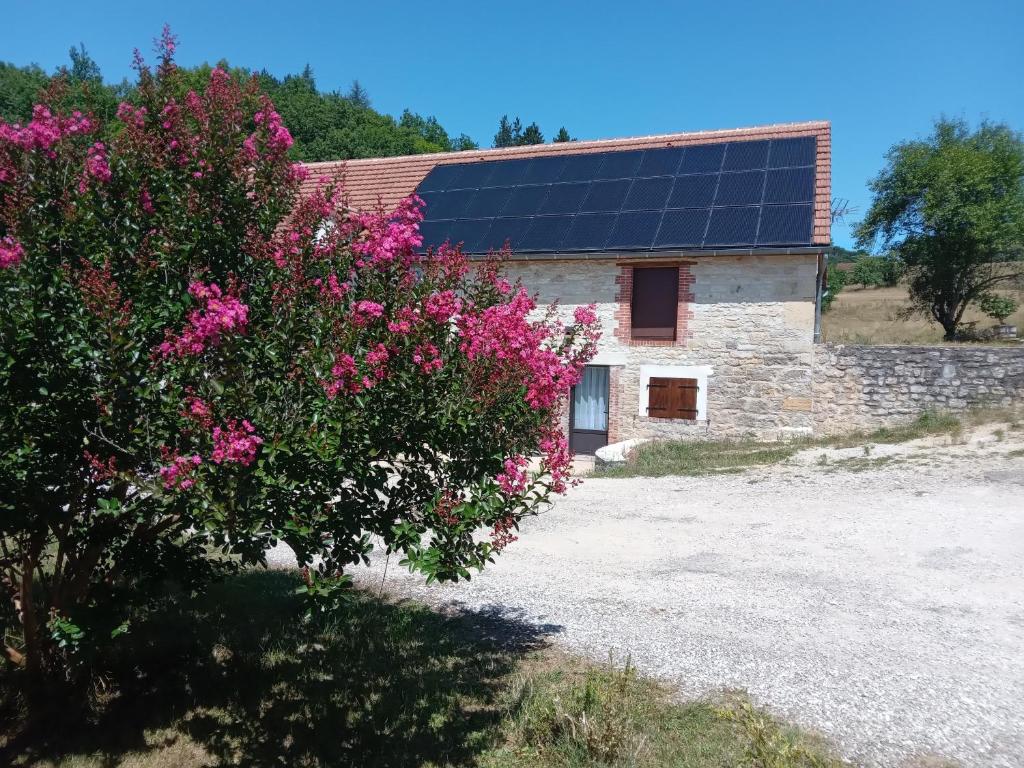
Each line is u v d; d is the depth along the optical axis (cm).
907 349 1262
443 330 351
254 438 289
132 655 510
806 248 1258
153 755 420
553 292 1445
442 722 441
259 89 420
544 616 589
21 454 335
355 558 366
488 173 1712
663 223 1398
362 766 405
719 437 1359
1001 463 987
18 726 433
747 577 658
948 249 2073
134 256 350
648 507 941
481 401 343
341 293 339
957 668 469
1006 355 1211
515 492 368
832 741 387
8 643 480
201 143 380
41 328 317
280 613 604
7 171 351
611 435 1428
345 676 503
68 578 438
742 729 385
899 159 2145
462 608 617
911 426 1238
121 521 404
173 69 400
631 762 372
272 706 469
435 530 367
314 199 388
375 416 326
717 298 1352
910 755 373
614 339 1416
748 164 1484
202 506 293
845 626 541
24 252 320
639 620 569
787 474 1062
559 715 410
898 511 840
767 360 1327
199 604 612
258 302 361
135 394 315
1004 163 2014
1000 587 609
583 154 1683
